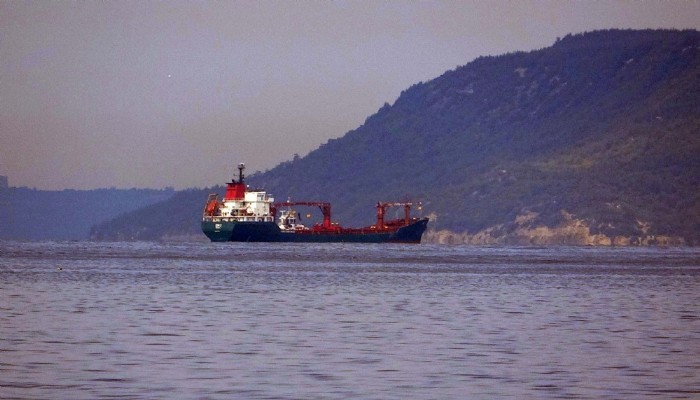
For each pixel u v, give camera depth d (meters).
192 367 159.38
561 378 153.62
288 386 146.25
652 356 173.62
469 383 149.62
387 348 180.38
